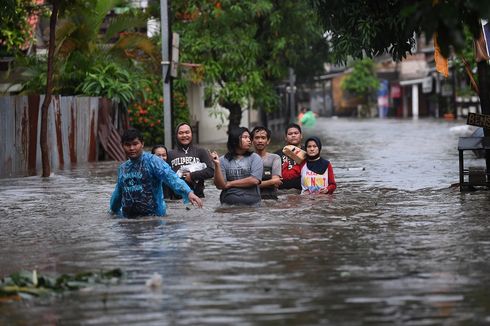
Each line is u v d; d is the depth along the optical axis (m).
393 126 110.75
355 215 25.47
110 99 56.53
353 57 34.59
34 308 15.13
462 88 134.50
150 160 25.44
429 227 23.05
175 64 46.94
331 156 53.03
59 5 41.12
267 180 28.86
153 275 17.14
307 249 19.95
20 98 43.97
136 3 70.50
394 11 33.06
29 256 19.94
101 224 24.52
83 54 54.75
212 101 71.69
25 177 40.62
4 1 34.94
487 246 20.08
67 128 50.34
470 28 16.53
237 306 14.95
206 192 32.19
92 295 15.88
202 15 68.12
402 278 16.86
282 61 73.75
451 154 52.81
